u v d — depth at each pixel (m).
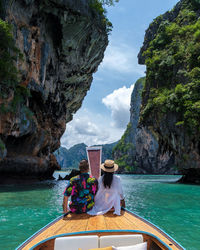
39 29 25.02
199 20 37.66
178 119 30.16
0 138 17.34
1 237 4.52
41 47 25.75
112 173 3.82
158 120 34.03
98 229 2.85
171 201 10.18
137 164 108.75
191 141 27.59
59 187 18.73
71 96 39.31
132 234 2.71
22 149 24.17
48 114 31.00
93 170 5.68
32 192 13.95
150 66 39.41
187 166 27.97
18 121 19.92
